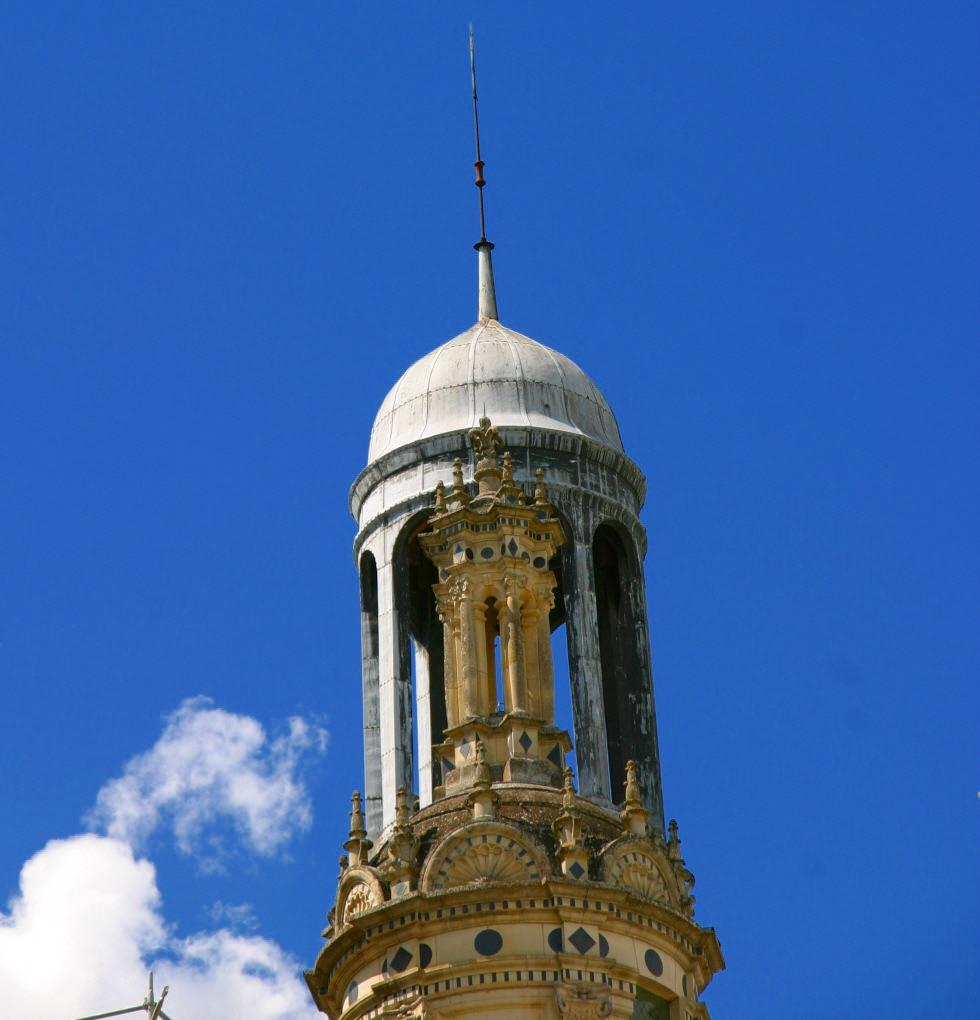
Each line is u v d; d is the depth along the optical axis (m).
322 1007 64.75
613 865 63.22
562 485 69.69
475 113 76.38
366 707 69.06
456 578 67.56
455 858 62.94
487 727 66.25
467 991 61.34
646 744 68.50
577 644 67.94
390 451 70.31
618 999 61.78
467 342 72.06
